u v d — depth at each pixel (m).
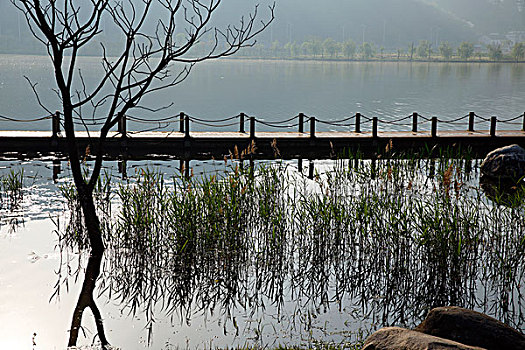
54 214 10.39
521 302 7.35
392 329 4.45
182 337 6.25
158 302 7.17
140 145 16.75
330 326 6.61
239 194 8.89
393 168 11.99
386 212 9.18
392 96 42.69
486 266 8.20
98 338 6.17
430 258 7.82
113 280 7.74
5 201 11.16
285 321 6.72
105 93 45.25
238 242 8.37
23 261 8.18
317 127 26.70
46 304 6.93
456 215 8.39
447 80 64.44
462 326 4.89
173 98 41.94
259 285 7.77
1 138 16.06
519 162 14.24
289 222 9.26
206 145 17.12
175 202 8.58
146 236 8.38
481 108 34.16
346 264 8.55
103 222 8.99
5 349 5.82
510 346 4.74
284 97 42.34
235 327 6.54
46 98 39.28
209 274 8.03
